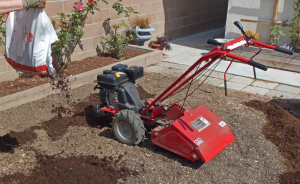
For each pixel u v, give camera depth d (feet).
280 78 25.95
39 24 13.38
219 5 47.37
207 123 14.56
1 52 21.79
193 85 23.91
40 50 13.74
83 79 23.27
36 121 17.94
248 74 26.76
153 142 14.99
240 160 14.60
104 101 16.84
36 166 13.85
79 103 20.25
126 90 16.12
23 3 12.17
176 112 15.84
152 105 16.17
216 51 12.38
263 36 31.09
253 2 30.55
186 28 42.01
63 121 17.94
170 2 37.86
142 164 14.06
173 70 27.76
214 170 13.83
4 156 14.55
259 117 18.72
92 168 13.65
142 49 30.58
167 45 32.63
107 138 16.28
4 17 21.11
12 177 13.09
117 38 28.43
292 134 16.40
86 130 17.08
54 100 20.54
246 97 21.86
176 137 13.98
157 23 36.81
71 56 27.14
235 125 17.61
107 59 28.14
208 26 46.34
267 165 14.25
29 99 19.95
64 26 25.41
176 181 13.05
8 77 22.53
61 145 15.60
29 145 15.52
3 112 18.48
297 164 14.17
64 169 13.46
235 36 32.45
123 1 31.19
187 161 14.40
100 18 28.99
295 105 20.79
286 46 28.37
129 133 15.39
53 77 23.24
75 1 26.55
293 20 28.45
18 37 14.26
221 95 22.12
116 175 13.23
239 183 13.05
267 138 16.46
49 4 24.44
